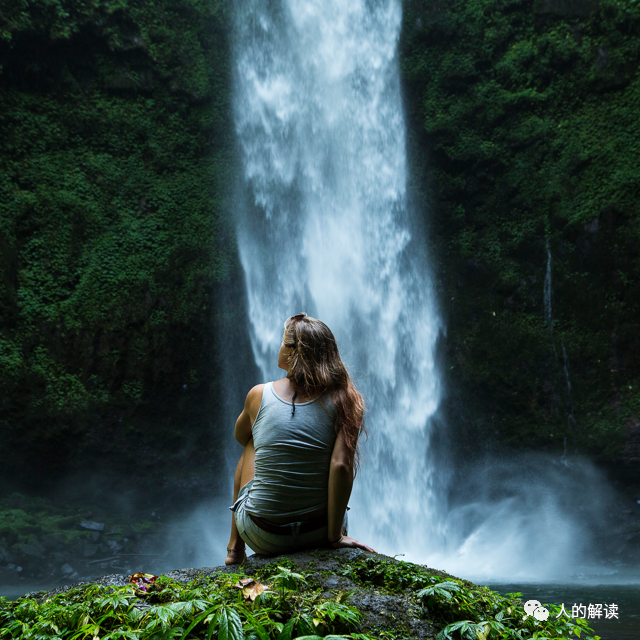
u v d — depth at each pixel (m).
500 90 20.52
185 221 19.47
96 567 14.33
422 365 20.05
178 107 20.00
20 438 16.20
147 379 18.11
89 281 17.73
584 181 19.27
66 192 18.02
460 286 20.38
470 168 20.67
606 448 17.80
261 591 2.11
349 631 2.00
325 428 2.55
